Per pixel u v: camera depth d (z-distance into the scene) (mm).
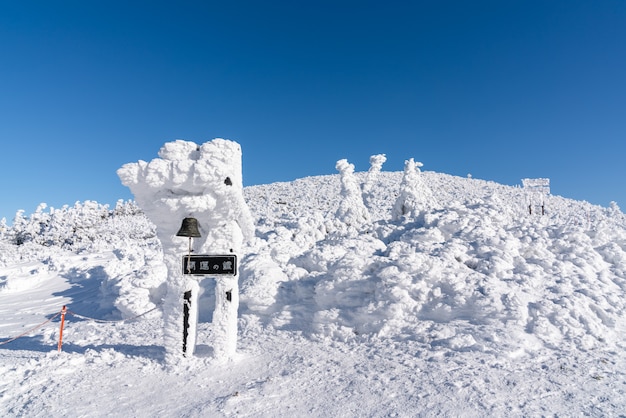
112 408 6938
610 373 7191
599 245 13234
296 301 12023
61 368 8758
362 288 10891
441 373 7480
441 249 11648
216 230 9125
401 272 10438
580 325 8883
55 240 41000
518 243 12141
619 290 10844
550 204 50500
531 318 9078
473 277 10258
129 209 58219
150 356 9523
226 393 7309
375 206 49781
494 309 9180
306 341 10234
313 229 18203
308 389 7320
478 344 8398
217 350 8898
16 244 42281
